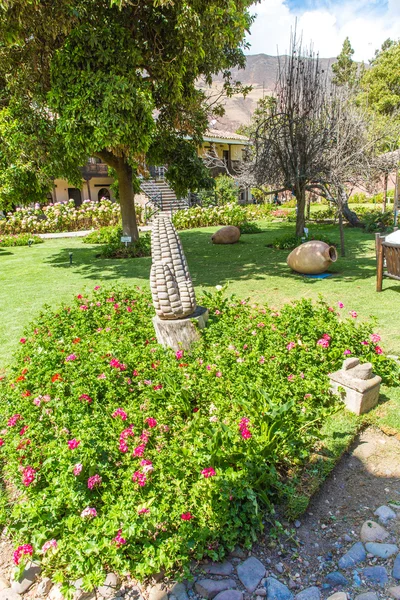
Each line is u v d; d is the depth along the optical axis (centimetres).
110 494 198
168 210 2122
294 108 999
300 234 1115
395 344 415
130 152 759
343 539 201
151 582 181
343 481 238
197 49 687
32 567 186
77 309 464
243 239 1306
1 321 542
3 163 798
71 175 927
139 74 766
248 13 913
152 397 279
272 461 223
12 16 555
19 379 304
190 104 924
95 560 179
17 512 195
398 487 232
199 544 187
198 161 1119
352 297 593
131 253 1037
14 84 733
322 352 338
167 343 365
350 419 283
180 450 225
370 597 169
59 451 218
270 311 428
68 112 665
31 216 1739
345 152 968
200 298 504
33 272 883
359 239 1166
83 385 285
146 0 668
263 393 254
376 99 2759
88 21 688
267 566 187
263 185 1162
